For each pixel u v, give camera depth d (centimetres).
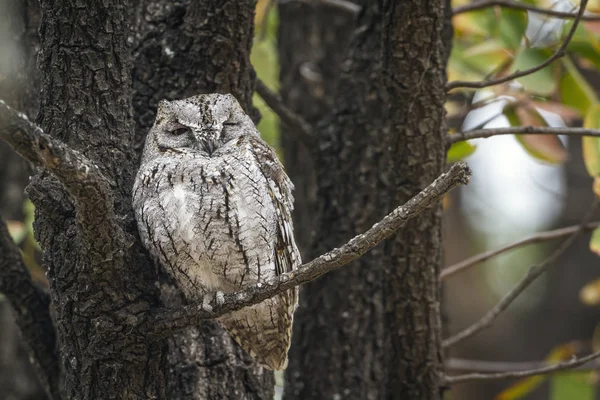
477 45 1265
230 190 892
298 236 1543
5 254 980
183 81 996
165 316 812
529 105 1182
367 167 1216
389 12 909
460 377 1036
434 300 999
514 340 2375
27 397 1506
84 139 834
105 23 832
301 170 1566
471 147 1242
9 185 1530
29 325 993
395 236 973
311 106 1612
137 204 875
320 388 1219
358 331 1223
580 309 2238
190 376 971
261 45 1605
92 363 822
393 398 1044
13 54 999
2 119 659
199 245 890
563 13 1093
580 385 1355
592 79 1755
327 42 1639
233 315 927
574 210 2195
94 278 790
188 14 995
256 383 998
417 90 925
